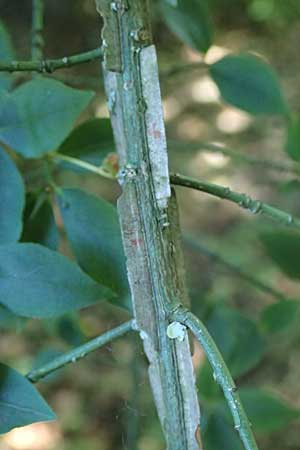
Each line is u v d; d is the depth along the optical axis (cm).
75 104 46
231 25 171
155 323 43
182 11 55
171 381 43
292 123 57
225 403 52
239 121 151
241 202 46
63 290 43
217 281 107
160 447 69
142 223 43
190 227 137
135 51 43
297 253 54
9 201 45
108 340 44
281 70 162
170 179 44
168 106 156
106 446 103
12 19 164
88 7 169
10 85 49
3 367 43
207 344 41
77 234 46
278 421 55
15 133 46
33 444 102
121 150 46
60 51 168
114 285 45
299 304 57
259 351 57
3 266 43
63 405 107
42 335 98
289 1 67
